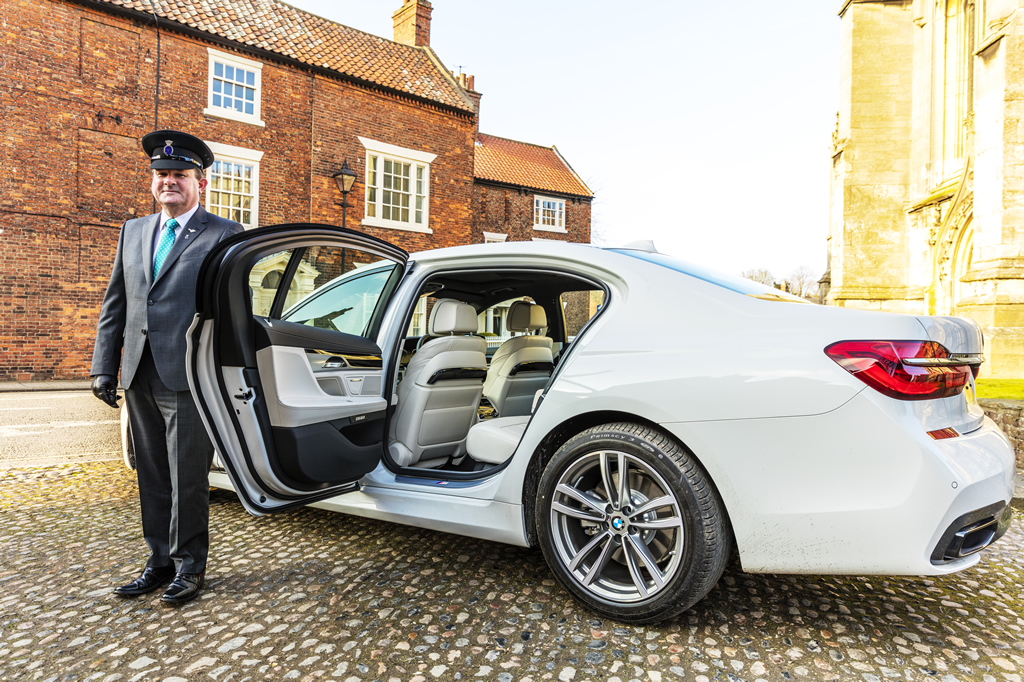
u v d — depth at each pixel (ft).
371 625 7.06
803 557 6.22
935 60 54.95
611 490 7.13
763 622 7.12
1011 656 6.38
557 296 13.29
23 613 7.42
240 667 6.15
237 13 48.55
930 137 55.57
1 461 16.88
